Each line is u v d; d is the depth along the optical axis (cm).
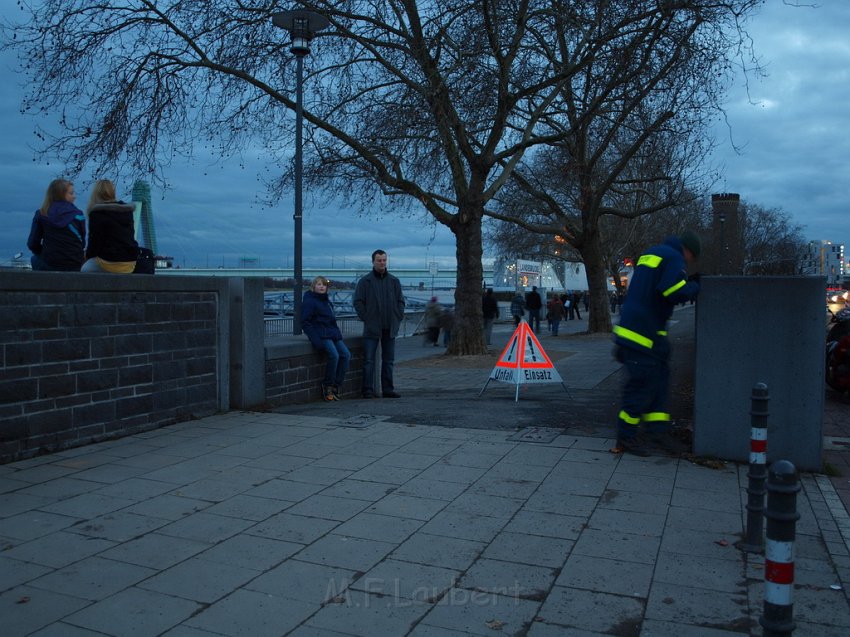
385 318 1051
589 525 466
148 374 732
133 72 1473
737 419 604
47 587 373
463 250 1748
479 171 1656
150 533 450
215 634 328
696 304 611
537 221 3155
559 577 390
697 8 1321
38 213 695
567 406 894
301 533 452
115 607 353
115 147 1455
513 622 342
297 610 352
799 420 583
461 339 1764
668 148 1914
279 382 913
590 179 2247
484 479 566
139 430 722
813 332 578
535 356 963
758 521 424
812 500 514
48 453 629
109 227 728
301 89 1273
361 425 761
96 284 663
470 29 1430
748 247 6278
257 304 866
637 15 1392
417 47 1470
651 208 2320
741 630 333
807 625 336
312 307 975
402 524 468
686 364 1473
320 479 566
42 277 610
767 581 269
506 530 458
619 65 1440
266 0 1470
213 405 825
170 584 379
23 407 605
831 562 409
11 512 483
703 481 556
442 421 785
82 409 660
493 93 1526
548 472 583
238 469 593
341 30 1504
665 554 420
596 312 2789
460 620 344
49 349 625
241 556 416
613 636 329
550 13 1454
